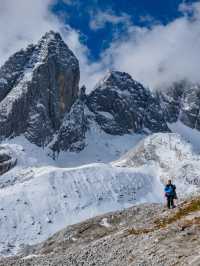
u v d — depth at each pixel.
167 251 34.72
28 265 45.25
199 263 30.58
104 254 40.34
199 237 35.75
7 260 51.38
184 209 43.16
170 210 45.62
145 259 35.03
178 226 39.03
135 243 39.56
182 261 32.22
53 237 67.75
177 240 36.41
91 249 43.34
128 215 60.44
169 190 48.38
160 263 33.34
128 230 45.59
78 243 59.69
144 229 43.09
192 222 38.94
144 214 55.91
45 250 62.59
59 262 42.69
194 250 33.47
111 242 43.12
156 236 38.78
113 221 62.31
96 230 60.50
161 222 42.72
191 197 47.44
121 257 37.91
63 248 58.81
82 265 39.59
